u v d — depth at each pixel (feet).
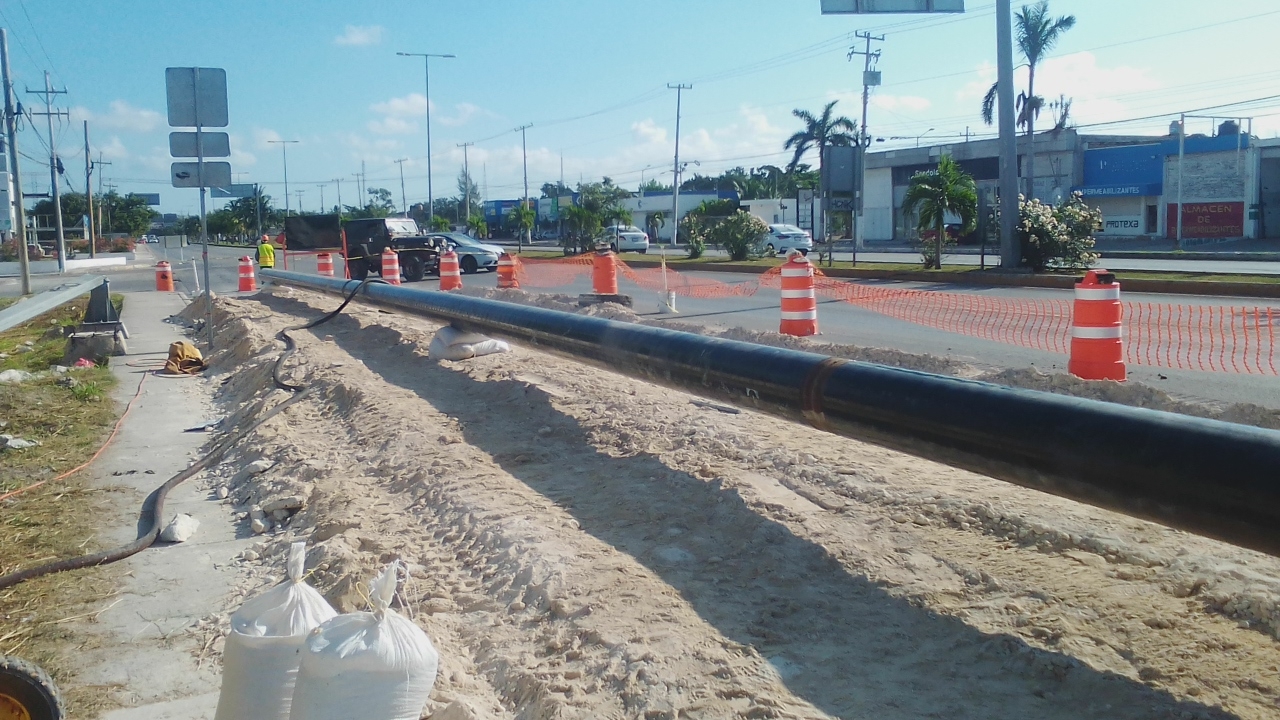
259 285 116.06
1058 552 16.47
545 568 16.74
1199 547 16.28
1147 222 191.11
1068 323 51.03
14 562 20.51
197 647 16.39
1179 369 34.96
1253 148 175.11
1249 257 115.55
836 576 15.94
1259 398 29.37
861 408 17.22
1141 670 12.62
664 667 13.16
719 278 98.89
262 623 12.03
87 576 19.63
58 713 11.89
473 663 14.51
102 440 32.09
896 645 13.67
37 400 38.37
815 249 162.09
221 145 51.16
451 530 19.81
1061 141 199.00
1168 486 12.54
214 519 23.38
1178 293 67.21
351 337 52.13
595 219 162.81
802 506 19.15
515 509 20.16
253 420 32.27
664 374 23.13
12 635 16.88
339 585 17.16
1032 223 83.25
